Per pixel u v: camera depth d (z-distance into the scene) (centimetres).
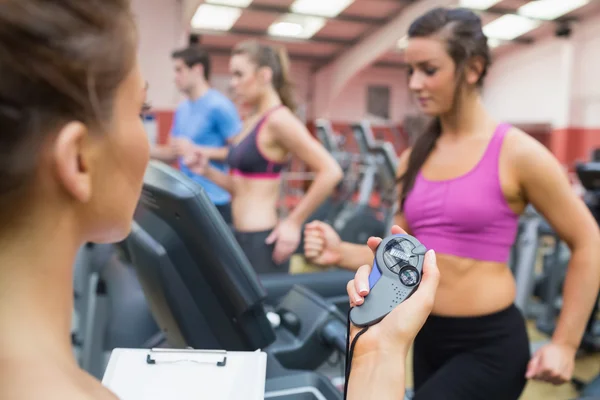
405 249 60
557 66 980
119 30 33
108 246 177
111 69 32
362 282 58
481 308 111
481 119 116
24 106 30
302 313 113
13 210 32
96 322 164
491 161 110
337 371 143
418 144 123
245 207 193
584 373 248
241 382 64
